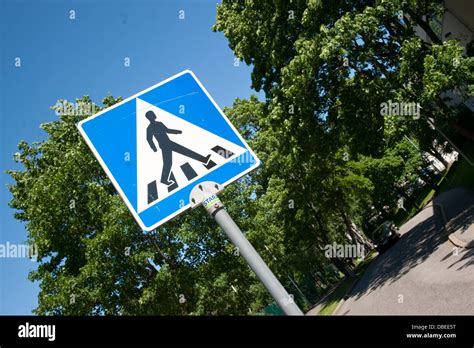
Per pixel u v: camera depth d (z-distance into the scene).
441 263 17.95
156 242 21.22
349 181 42.00
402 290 17.55
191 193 2.29
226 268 21.08
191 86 2.53
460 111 22.48
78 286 19.83
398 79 20.95
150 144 2.39
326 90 23.44
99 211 20.77
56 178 21.62
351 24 20.42
